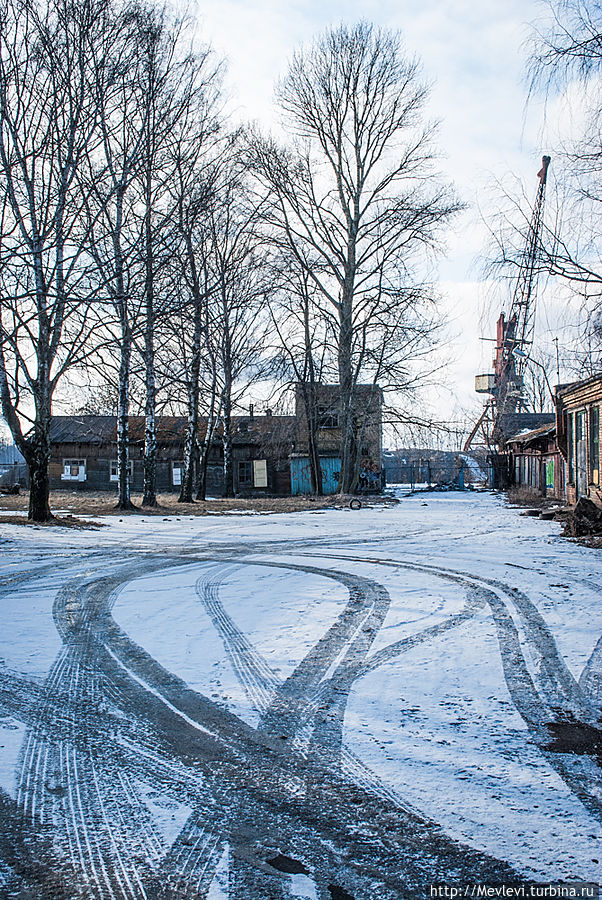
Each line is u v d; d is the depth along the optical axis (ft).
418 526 63.05
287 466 157.89
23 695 17.26
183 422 153.69
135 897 9.19
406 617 24.94
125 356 82.23
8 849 10.38
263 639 22.31
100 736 14.67
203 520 72.33
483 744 14.06
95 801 11.85
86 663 19.90
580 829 10.78
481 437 184.75
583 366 33.06
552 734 14.57
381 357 100.78
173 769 13.06
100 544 48.80
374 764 13.16
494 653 20.33
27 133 46.88
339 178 108.58
